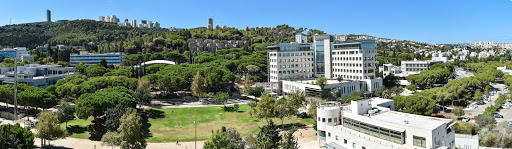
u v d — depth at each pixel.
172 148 86.19
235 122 116.06
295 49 192.75
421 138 53.16
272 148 62.31
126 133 73.81
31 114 125.62
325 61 193.88
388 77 196.00
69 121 114.25
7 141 69.88
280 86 181.62
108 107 106.31
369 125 61.72
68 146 88.19
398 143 55.94
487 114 102.06
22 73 174.62
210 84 161.75
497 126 85.31
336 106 79.81
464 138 73.19
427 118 62.62
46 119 82.62
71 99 146.62
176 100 156.25
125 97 116.44
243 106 144.88
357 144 61.69
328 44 191.25
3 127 71.81
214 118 122.62
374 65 174.75
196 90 152.00
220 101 141.50
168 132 103.31
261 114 98.44
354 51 174.12
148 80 157.50
